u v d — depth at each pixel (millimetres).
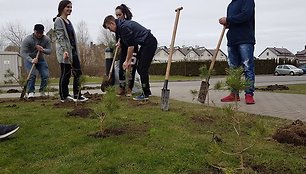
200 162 2299
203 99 4941
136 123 3469
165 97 4332
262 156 2393
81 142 2803
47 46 6758
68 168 2246
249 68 5012
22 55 6594
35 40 6582
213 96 6320
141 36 5352
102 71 32469
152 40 5414
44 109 4648
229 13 5238
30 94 6703
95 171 2205
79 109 4246
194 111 4168
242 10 4969
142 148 2605
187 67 33656
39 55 6629
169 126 3307
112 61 7172
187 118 3688
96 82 17219
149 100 5570
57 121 3648
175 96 6629
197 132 3084
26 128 3348
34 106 5031
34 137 3014
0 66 29562
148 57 5426
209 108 4438
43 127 3387
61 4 5547
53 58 25328
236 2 5117
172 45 4688
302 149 2551
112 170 2227
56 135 3055
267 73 41188
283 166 2227
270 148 2570
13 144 2803
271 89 8875
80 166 2281
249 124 3318
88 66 32469
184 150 2518
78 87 5305
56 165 2314
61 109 4602
